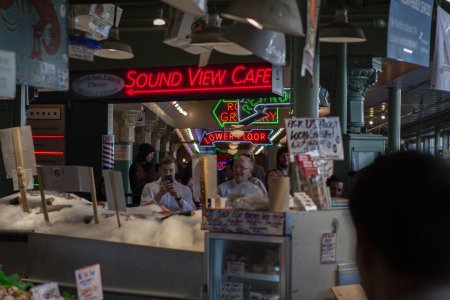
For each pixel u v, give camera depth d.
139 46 9.37
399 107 15.60
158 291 3.83
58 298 2.82
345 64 9.27
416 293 0.80
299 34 3.03
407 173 0.84
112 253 3.97
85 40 4.43
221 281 3.37
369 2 4.91
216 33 4.32
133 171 8.12
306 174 3.51
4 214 4.59
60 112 10.04
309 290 3.27
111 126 10.18
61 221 4.40
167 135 23.78
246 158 5.55
